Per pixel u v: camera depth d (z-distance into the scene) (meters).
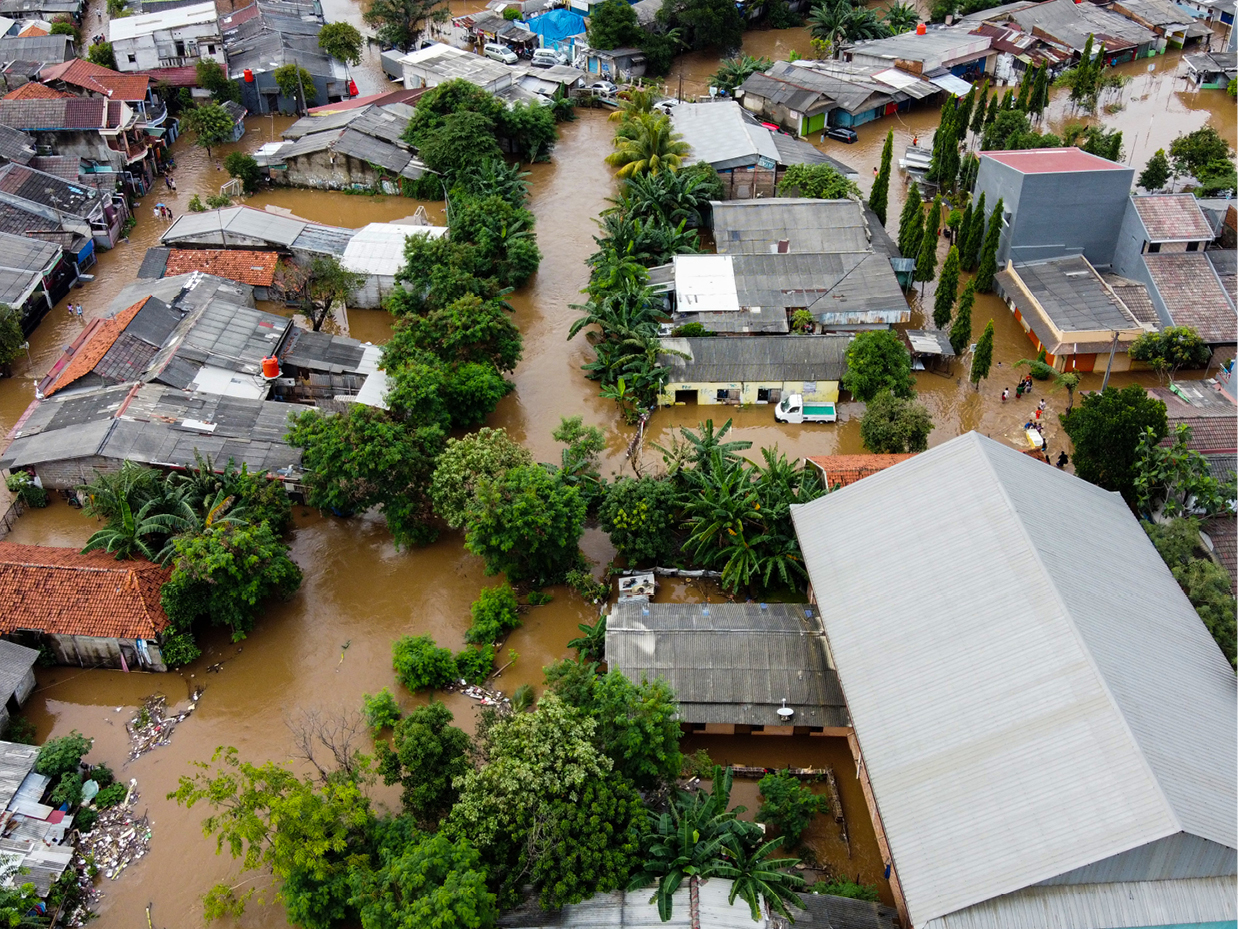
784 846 48.12
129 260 96.81
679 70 137.50
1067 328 79.06
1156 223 84.06
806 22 150.50
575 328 80.44
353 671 57.94
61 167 100.88
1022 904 39.19
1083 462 65.44
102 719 55.16
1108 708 42.34
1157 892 39.59
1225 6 140.38
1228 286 81.69
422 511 66.00
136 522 60.25
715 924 40.97
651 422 76.75
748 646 53.34
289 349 77.69
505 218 91.56
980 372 77.31
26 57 124.75
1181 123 119.50
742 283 84.94
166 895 46.78
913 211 89.31
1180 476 60.94
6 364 81.38
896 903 45.28
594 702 47.56
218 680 57.38
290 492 68.06
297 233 92.31
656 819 44.91
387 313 89.31
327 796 44.06
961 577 49.66
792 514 58.41
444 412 70.06
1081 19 136.00
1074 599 47.19
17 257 86.88
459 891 39.12
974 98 116.38
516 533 58.78
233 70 123.31
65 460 65.75
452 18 148.12
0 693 53.06
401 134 109.94
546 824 42.34
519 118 112.19
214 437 67.94
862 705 46.94
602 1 135.00
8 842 47.12
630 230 89.25
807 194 98.31
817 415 76.25
